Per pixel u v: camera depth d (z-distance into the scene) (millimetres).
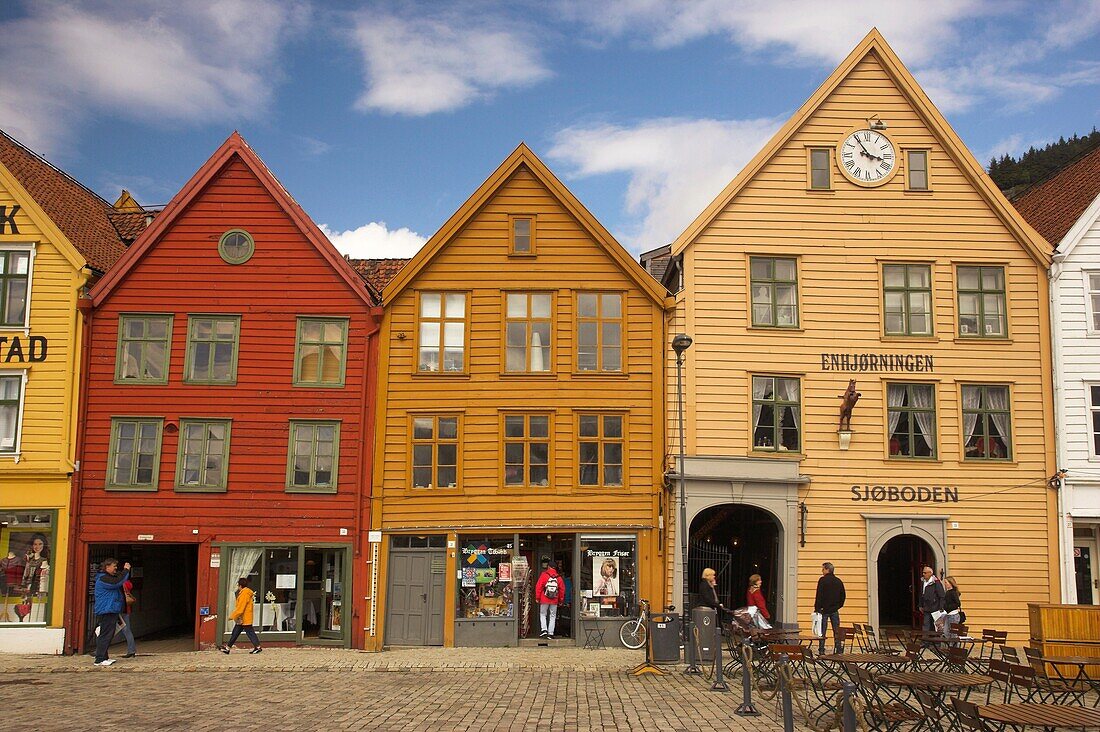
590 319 23547
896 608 25047
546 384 23234
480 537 22828
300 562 22672
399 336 23438
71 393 23156
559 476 22891
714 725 12930
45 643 22219
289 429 23125
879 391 23469
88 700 15453
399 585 22672
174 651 22344
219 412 23203
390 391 23250
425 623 22516
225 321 23609
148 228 23797
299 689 16516
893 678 12211
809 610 22547
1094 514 23172
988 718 9938
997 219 24188
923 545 23797
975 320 23938
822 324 23625
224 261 23781
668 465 22812
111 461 23016
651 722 13180
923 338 23672
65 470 22812
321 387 23250
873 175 24203
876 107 24453
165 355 23469
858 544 22875
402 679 17703
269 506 22828
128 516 22797
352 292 23688
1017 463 23359
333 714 14008
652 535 22688
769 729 12625
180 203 23875
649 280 23516
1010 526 23141
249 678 18000
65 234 23875
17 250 23750
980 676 12461
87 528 22734
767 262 23891
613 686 16562
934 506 23125
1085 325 23844
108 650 21438
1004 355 23750
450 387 23250
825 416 23312
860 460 23188
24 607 22453
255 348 23453
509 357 23453
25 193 23812
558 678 17641
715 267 23672
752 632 16969
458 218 23672
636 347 23422
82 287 23625
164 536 22719
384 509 22781
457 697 15508
